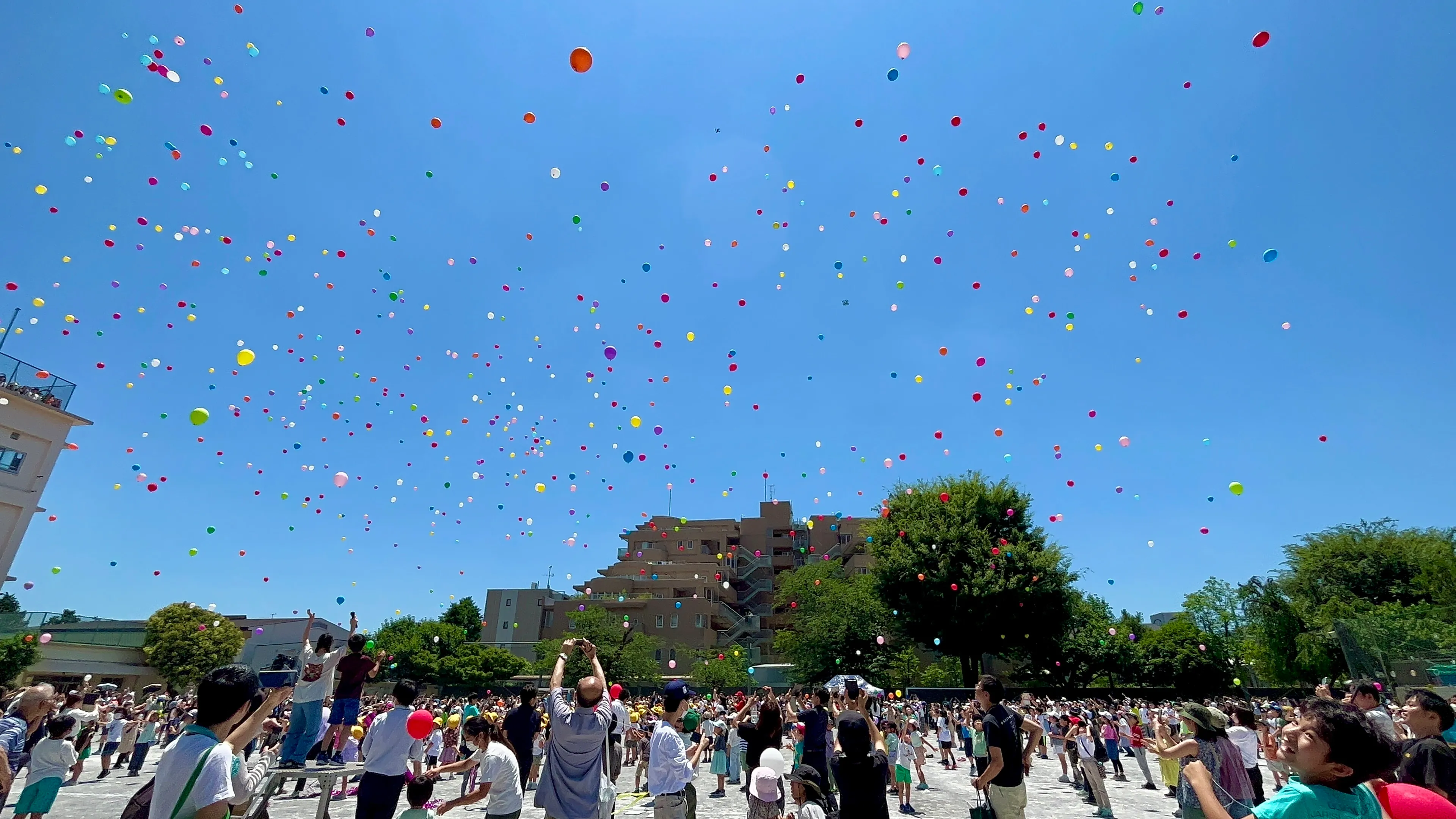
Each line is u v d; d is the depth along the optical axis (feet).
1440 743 11.46
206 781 8.79
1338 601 105.60
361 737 25.40
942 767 62.85
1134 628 149.48
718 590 206.18
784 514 242.58
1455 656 73.72
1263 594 105.19
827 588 137.39
